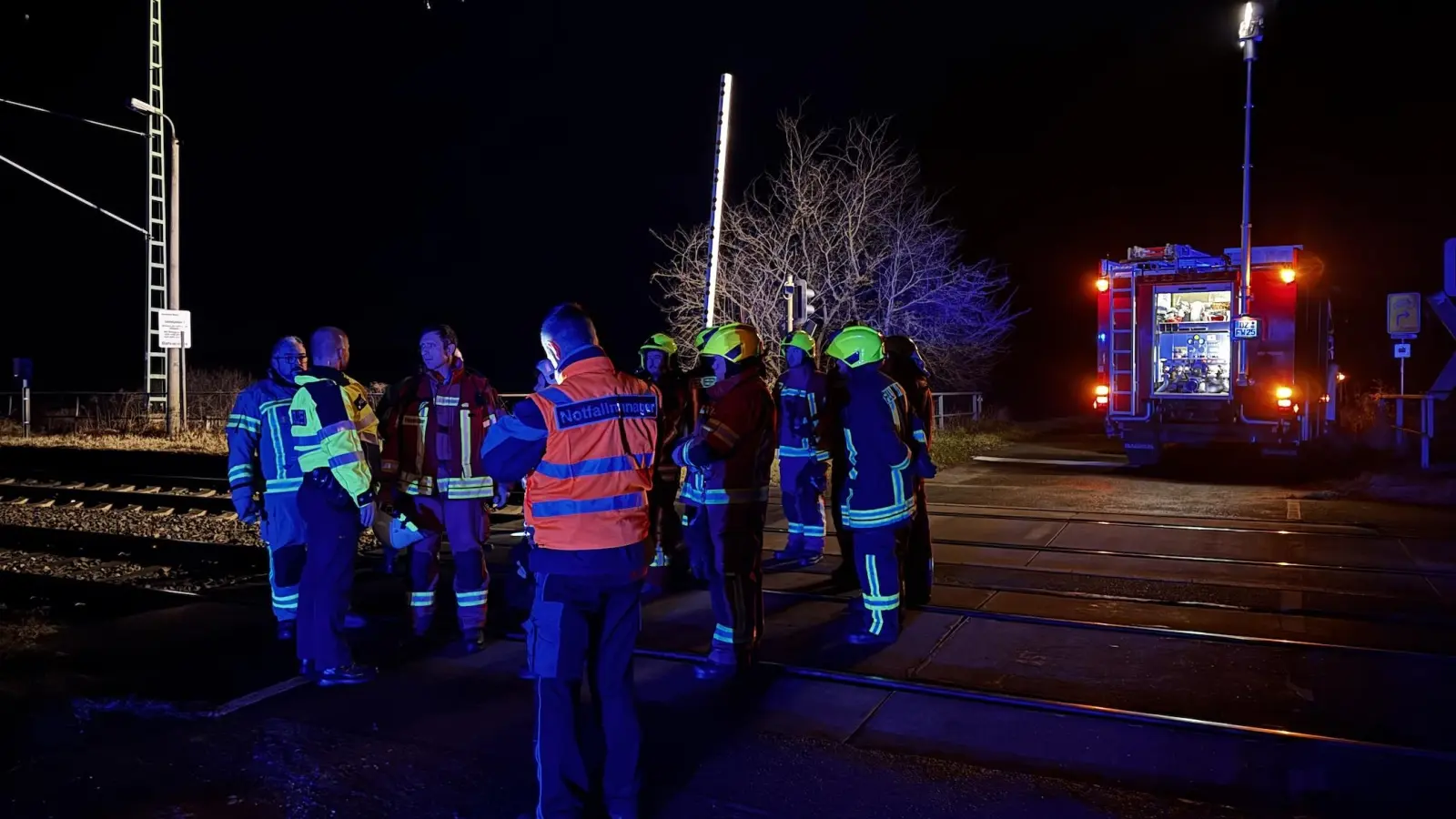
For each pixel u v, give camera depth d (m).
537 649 3.77
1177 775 4.18
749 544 5.38
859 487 5.91
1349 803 3.93
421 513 5.98
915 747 4.49
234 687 5.32
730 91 9.52
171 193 20.23
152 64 21.64
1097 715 4.80
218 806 3.98
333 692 5.25
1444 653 5.64
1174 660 5.63
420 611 6.18
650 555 3.94
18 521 10.91
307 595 5.32
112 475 14.68
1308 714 4.79
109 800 4.03
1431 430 13.70
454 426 5.89
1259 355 14.25
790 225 20.39
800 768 4.28
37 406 25.92
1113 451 18.08
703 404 7.57
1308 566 7.88
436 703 5.09
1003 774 4.21
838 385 5.97
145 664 5.70
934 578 7.58
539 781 3.74
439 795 4.07
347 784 4.18
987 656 5.73
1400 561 7.96
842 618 6.56
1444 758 4.27
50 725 4.79
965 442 18.94
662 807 3.94
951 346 22.41
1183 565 7.99
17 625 6.42
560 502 3.75
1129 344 15.14
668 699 5.11
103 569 8.50
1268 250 14.30
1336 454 16.30
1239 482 13.30
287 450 5.88
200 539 9.86
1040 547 8.77
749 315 20.03
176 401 19.69
